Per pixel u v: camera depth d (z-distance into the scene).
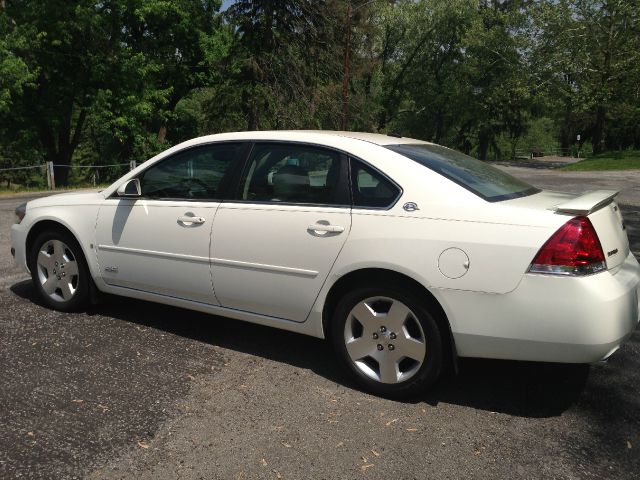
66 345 4.04
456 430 2.98
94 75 27.72
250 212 3.73
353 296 3.38
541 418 3.12
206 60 32.59
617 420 3.10
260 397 3.33
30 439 2.81
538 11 38.62
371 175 3.42
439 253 3.09
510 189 3.55
